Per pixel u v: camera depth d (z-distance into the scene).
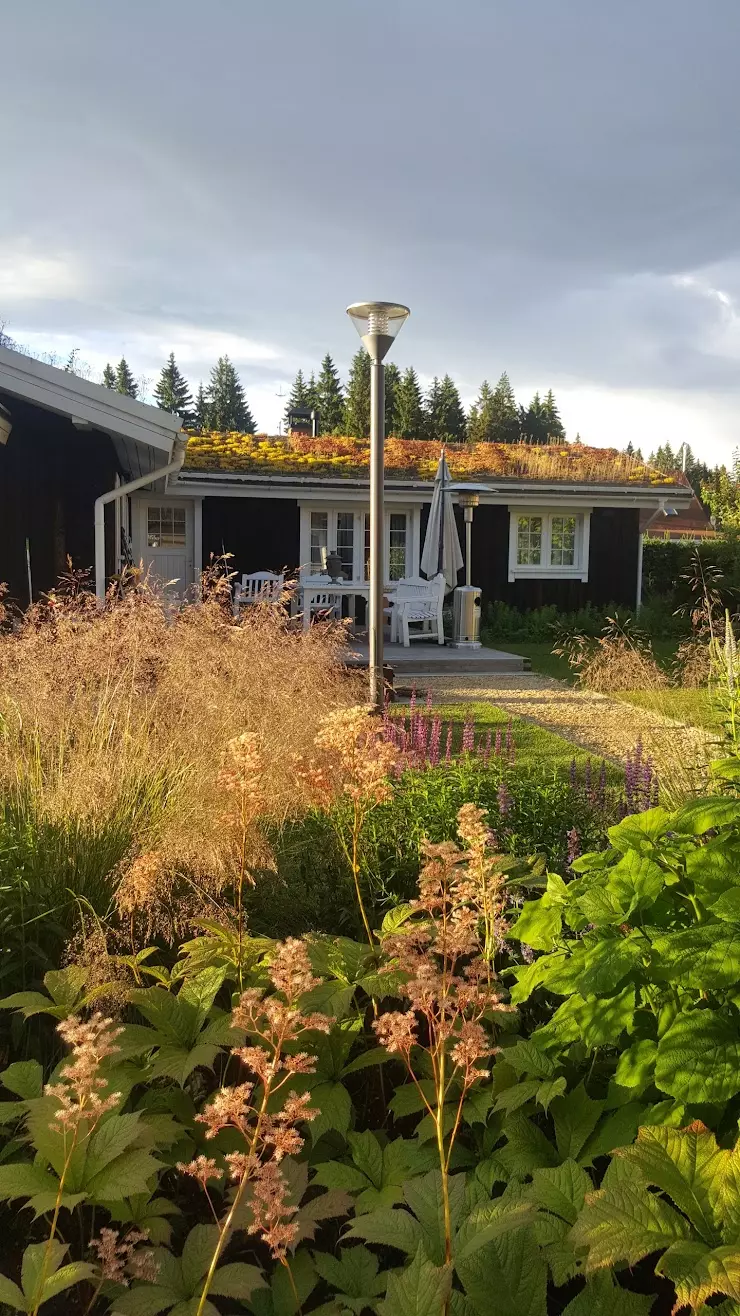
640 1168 1.40
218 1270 1.43
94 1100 1.47
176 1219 1.94
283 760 3.34
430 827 3.35
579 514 16.94
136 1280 1.62
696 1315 1.18
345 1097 1.95
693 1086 1.50
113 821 3.08
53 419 9.47
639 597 17.33
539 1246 1.49
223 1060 2.32
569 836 3.20
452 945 1.77
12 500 8.91
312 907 3.05
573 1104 1.84
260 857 2.75
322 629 5.51
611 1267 1.40
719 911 1.62
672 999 1.75
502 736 7.48
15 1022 2.44
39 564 9.45
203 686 3.94
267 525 15.44
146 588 5.31
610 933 1.79
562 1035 1.86
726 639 4.77
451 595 16.47
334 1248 1.86
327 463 15.98
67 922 2.87
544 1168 1.66
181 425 8.46
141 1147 1.70
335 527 15.73
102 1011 2.25
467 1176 1.85
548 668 12.45
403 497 15.44
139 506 15.13
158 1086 2.16
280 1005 1.47
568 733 7.82
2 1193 1.56
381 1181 1.82
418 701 9.34
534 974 2.06
